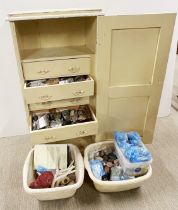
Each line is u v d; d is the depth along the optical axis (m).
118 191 1.37
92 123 1.31
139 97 1.43
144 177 1.25
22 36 1.31
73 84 1.21
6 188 1.39
